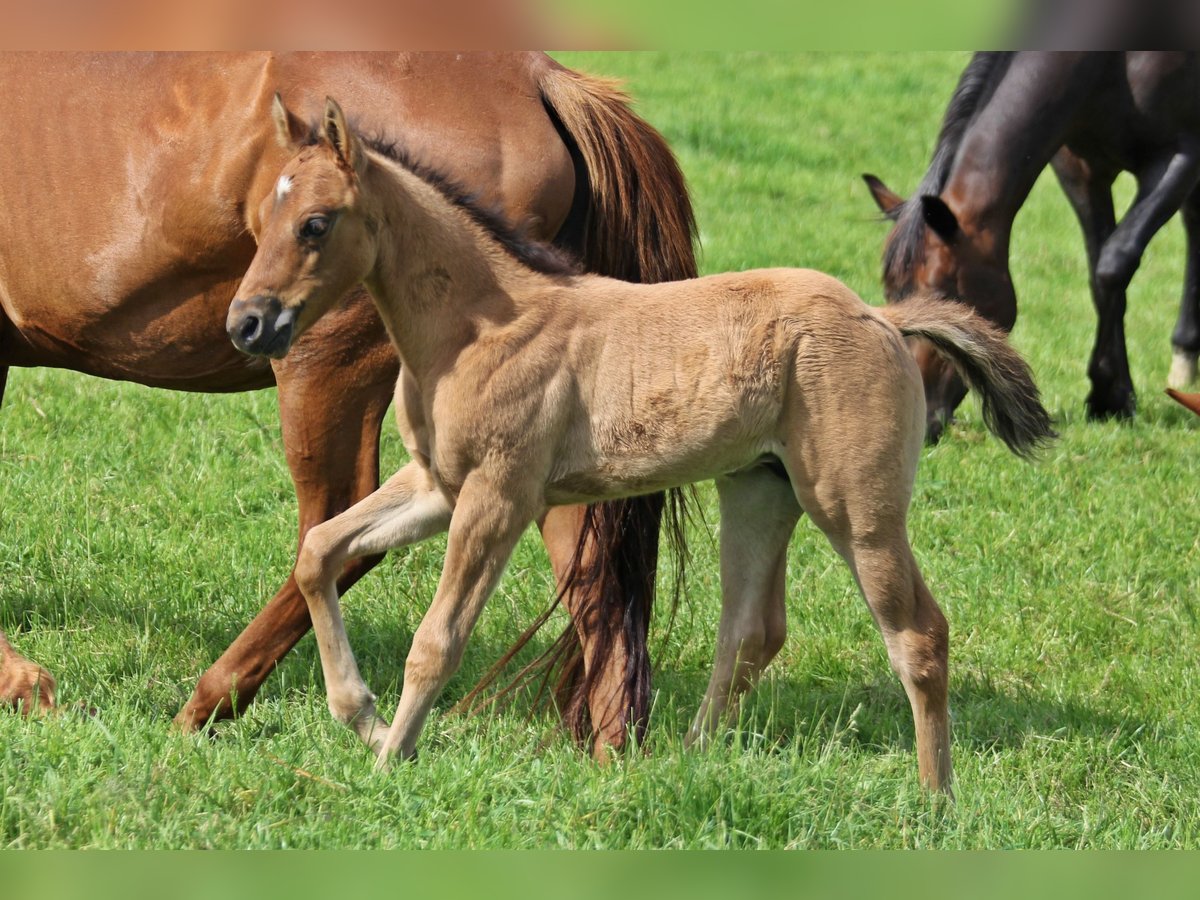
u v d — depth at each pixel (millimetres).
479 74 8828
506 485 7902
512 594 11172
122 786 7152
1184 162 15719
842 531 8102
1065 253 24672
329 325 8523
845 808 7832
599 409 8031
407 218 7867
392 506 8367
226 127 8547
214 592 10898
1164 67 15180
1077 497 13922
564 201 8906
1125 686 10352
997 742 9500
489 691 9734
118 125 8758
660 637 10844
